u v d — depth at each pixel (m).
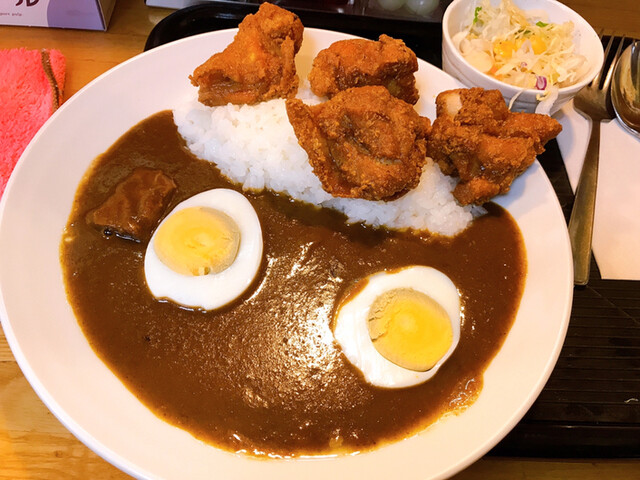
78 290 0.21
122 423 0.18
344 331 0.21
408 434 0.19
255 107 0.26
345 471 0.18
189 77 0.25
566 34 0.29
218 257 0.22
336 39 0.28
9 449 0.19
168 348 0.20
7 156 0.25
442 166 0.25
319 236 0.24
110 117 0.25
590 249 0.24
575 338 0.22
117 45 0.31
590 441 0.20
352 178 0.23
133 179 0.24
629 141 0.29
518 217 0.24
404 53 0.24
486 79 0.26
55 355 0.19
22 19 0.30
